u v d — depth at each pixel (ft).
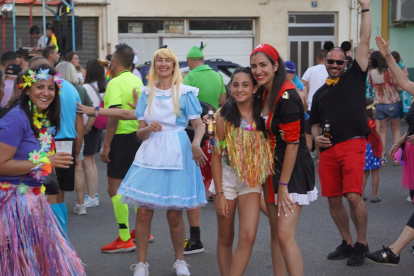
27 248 10.39
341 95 14.16
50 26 40.04
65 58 25.81
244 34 53.98
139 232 13.23
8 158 10.25
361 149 14.07
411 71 55.42
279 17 53.21
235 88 11.23
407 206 20.76
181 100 13.35
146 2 51.06
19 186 10.54
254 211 11.54
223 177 11.73
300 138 11.62
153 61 13.56
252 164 11.28
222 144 11.57
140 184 12.98
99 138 21.44
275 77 11.07
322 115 14.51
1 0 42.75
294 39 54.34
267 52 10.93
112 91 15.78
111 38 50.80
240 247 11.41
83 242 16.94
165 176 13.06
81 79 25.29
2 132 10.18
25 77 10.37
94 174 21.70
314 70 27.55
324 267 14.26
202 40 53.42
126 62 16.40
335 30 54.65
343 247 14.89
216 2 52.29
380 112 29.09
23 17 48.80
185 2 51.80
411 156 16.56
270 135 11.53
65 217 14.65
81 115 15.14
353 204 14.02
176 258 13.88
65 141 14.03
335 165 14.42
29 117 10.44
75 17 35.91
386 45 14.32
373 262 13.55
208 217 19.57
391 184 24.76
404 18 53.26
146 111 13.48
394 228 17.85
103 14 50.34
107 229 18.42
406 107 28.58
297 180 11.34
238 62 54.29
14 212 10.37
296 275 11.09
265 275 13.78
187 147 13.44
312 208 20.80
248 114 11.48
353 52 54.29
